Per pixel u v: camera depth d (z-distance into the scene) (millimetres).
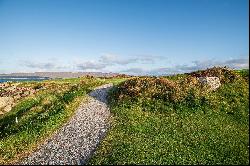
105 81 79188
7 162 33031
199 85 52750
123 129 38469
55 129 41750
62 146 35812
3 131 51062
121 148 31891
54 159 32312
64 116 46094
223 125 40375
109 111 47906
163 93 50062
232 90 51625
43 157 33219
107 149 32375
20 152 35469
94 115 46438
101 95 58875
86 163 30359
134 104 48125
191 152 31484
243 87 52969
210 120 41906
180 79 56219
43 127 41531
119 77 95000
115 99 52594
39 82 86312
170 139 34938
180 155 30578
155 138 35031
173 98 48125
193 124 40281
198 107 45750
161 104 47344
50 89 74375
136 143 33219
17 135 40844
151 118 42812
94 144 35219
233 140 35406
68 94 60438
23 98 70375
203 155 30922
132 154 30188
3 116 62406
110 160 29406
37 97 68375
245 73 58812
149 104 47750
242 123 41625
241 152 32062
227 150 32375
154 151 31203
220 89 52000
